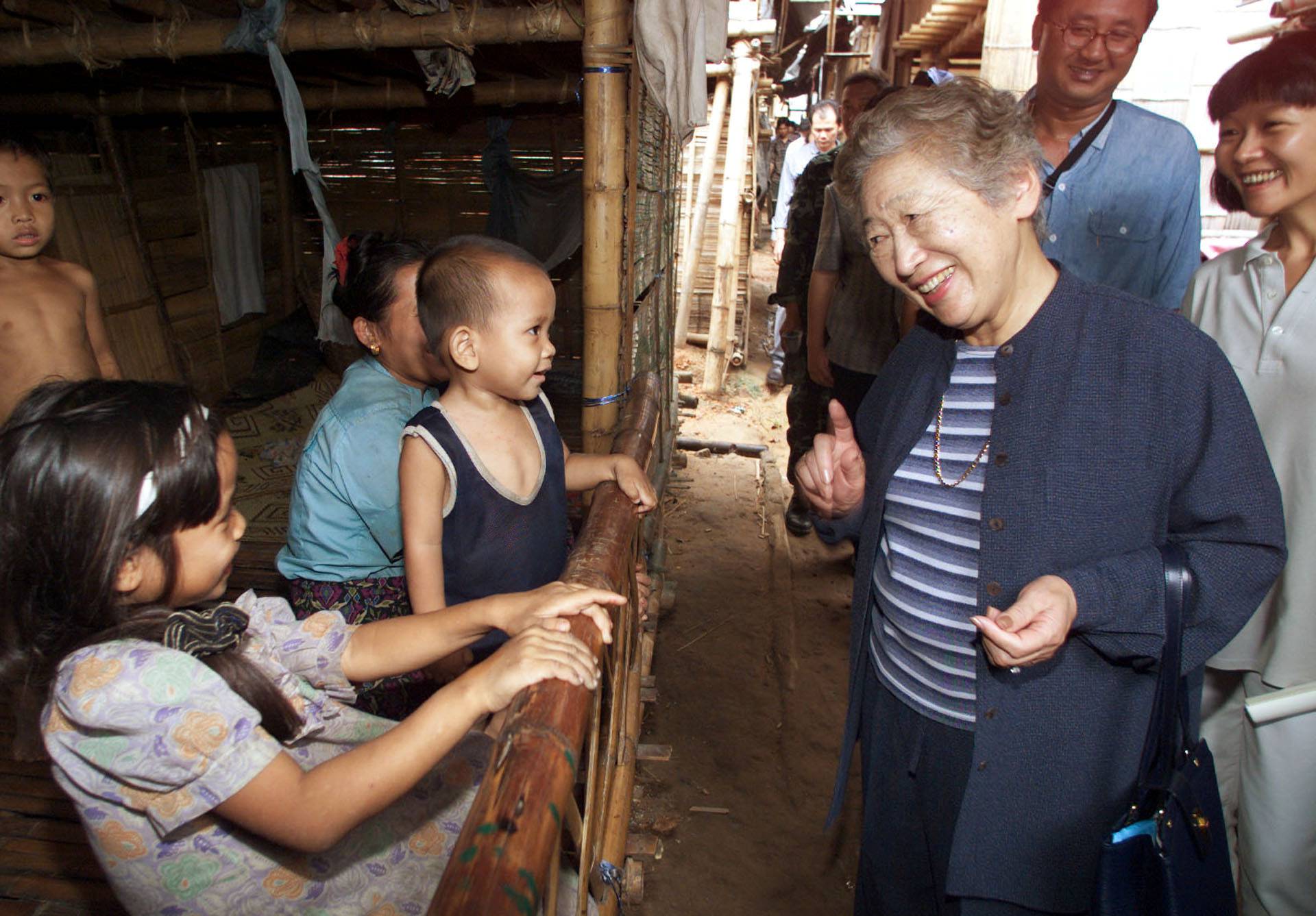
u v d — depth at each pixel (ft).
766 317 33.14
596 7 8.57
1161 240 7.94
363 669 3.96
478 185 21.18
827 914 7.88
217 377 20.51
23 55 11.17
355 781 3.10
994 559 4.45
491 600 3.92
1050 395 4.35
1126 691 4.46
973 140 3.91
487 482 5.34
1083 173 7.88
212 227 20.04
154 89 16.92
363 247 6.02
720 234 22.94
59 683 2.93
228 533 3.28
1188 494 4.24
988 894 4.68
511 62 15.53
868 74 13.84
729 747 10.14
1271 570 4.19
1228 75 5.78
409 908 3.97
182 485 2.93
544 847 2.40
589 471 6.25
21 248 9.08
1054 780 4.50
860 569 5.44
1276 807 5.64
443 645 3.93
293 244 22.43
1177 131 7.68
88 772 3.03
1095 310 4.34
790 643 12.24
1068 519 4.28
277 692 3.34
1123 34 7.18
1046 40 7.65
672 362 18.93
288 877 3.51
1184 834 4.09
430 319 5.12
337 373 21.77
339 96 17.16
